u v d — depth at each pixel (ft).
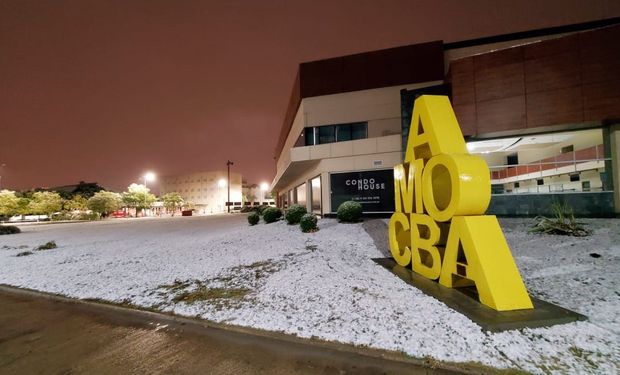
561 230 24.13
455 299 13.15
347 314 12.90
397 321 11.91
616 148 31.78
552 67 33.53
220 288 17.85
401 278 16.81
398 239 20.22
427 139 16.62
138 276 21.75
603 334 10.30
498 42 46.75
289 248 27.17
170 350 11.11
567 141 39.81
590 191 32.35
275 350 10.78
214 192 234.99
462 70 37.35
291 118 70.64
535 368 8.73
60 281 21.94
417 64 49.55
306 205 57.26
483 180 13.84
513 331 10.53
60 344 11.94
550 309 11.91
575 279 15.55
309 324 12.35
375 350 10.24
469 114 36.78
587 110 32.12
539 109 33.88
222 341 11.69
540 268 17.60
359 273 18.34
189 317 14.16
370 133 51.03
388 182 43.57
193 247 32.68
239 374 9.36
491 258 12.72
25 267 27.73
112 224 90.48
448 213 14.51
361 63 51.93
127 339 12.21
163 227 67.15
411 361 9.56
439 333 10.75
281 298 15.38
